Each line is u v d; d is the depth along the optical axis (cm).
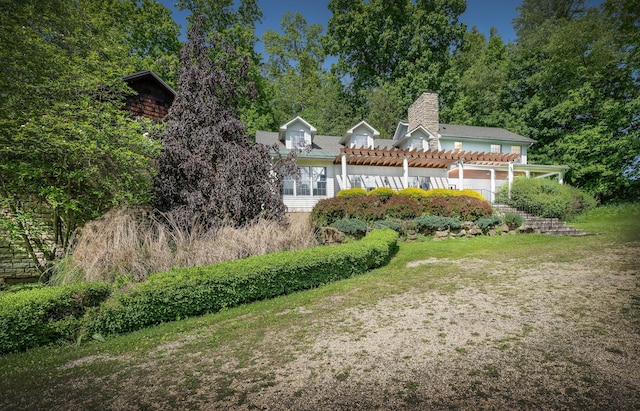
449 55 2803
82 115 698
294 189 1359
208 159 739
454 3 2767
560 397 209
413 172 1555
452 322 357
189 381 268
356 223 984
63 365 319
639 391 211
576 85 1636
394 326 359
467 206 1150
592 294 412
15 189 643
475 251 823
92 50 902
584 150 1606
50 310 381
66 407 240
